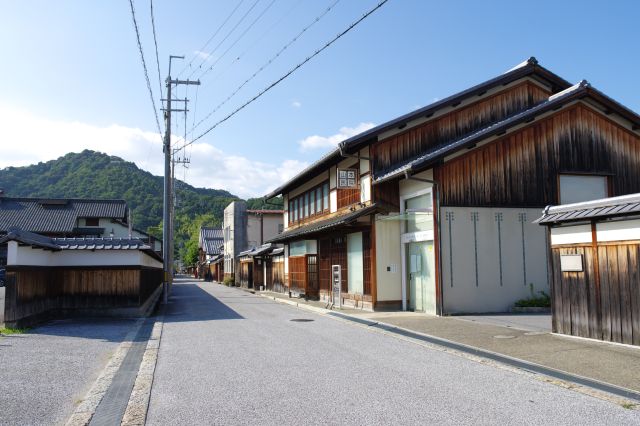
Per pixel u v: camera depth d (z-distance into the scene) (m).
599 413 5.51
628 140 16.97
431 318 13.94
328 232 19.45
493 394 6.31
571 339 9.84
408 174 14.46
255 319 15.22
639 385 6.49
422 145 17.20
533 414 5.49
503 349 9.10
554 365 7.72
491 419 5.33
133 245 16.03
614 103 16.20
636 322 8.76
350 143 16.20
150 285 21.75
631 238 8.88
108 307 15.80
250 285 37.44
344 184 17.83
